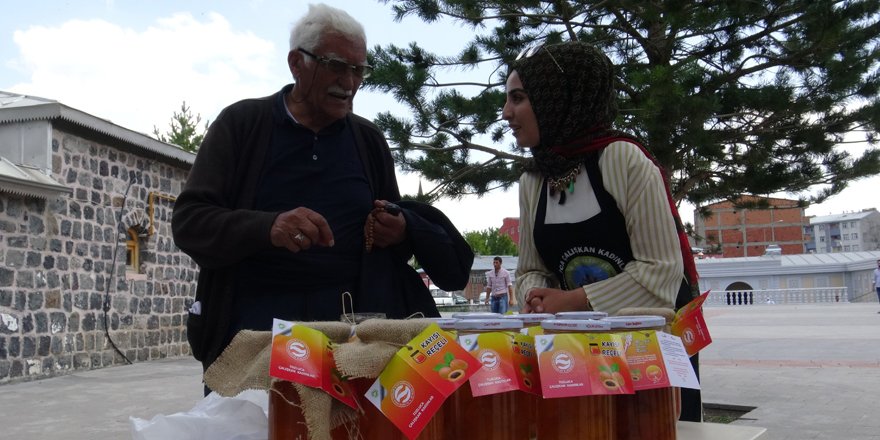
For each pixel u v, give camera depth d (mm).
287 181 2275
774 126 6859
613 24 6535
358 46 2270
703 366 10672
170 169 13992
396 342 1439
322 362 1389
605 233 2240
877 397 7828
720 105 5930
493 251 79188
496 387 1435
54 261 10992
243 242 1985
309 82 2250
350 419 1425
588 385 1482
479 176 7234
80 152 11586
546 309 2154
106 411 7789
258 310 2182
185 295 14344
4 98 11547
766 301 39000
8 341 10086
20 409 7926
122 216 12570
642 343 1603
